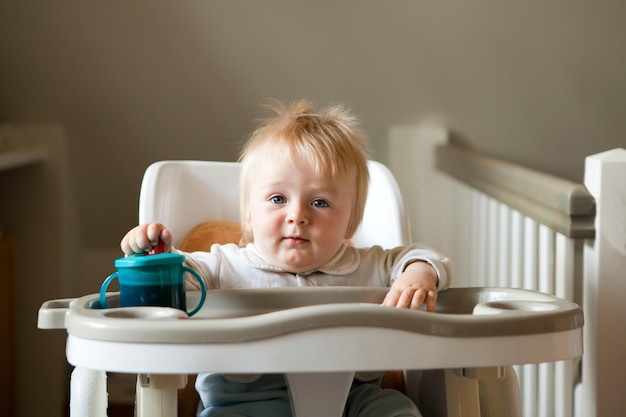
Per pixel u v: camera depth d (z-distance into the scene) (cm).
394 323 78
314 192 111
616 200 121
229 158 264
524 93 271
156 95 260
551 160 275
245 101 263
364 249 121
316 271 115
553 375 149
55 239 254
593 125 274
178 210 135
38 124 257
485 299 106
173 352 76
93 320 79
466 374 83
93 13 254
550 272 145
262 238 113
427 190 265
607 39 270
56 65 255
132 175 263
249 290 104
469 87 270
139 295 91
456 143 272
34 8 252
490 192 189
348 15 263
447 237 252
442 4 265
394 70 266
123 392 258
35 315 253
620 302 123
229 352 76
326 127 116
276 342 77
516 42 269
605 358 123
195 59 260
